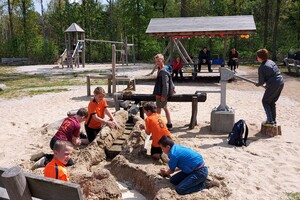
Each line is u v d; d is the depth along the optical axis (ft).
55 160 11.59
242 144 21.80
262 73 23.71
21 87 55.77
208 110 34.17
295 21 134.51
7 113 34.76
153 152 18.37
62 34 161.17
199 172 14.03
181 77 60.49
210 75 68.28
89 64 116.88
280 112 33.04
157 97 25.26
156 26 60.80
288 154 20.12
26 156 20.51
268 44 140.87
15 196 8.33
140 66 100.78
